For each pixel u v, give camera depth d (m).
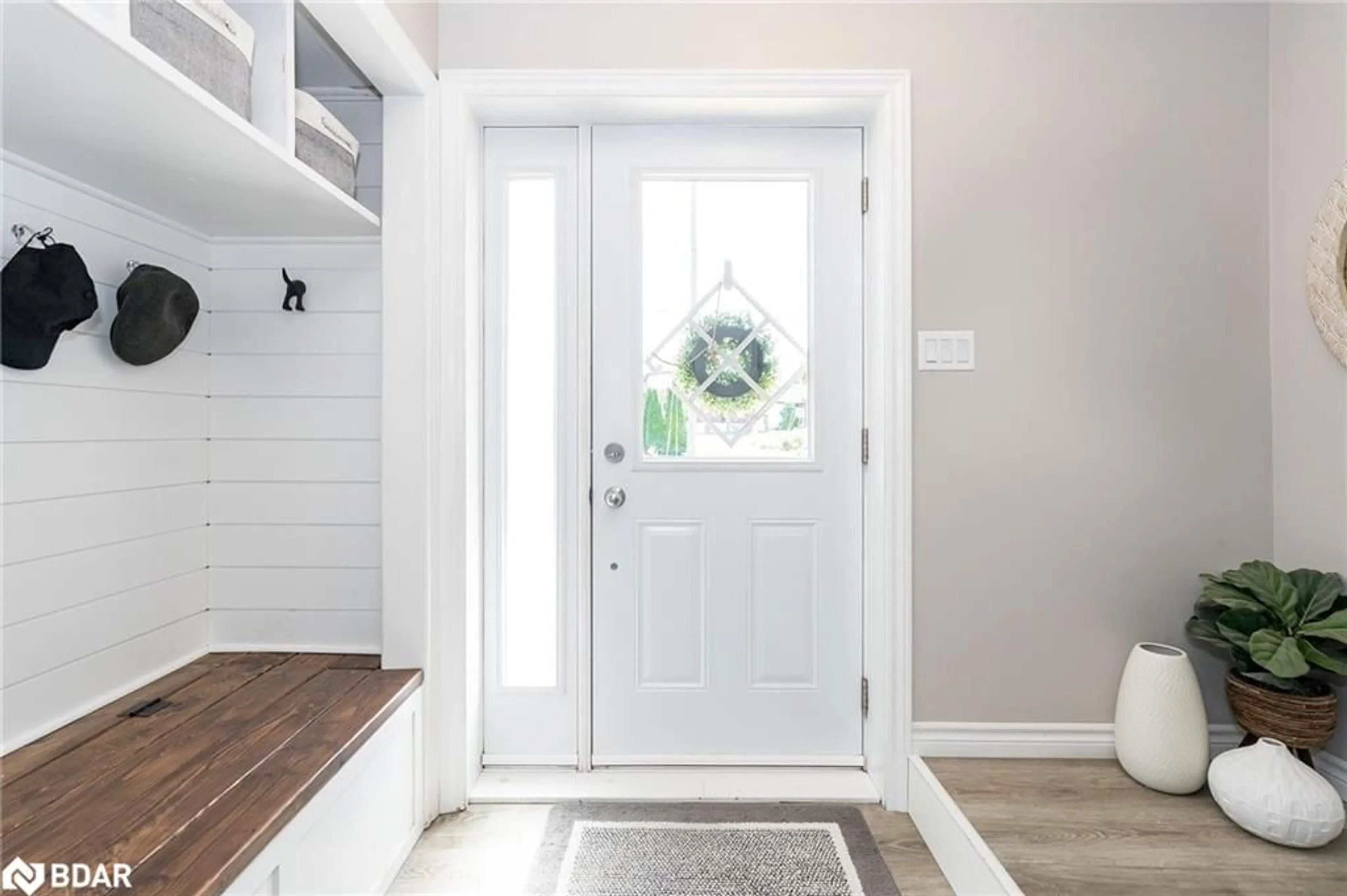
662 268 2.07
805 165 2.05
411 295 1.78
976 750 1.88
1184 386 1.88
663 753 2.08
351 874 1.39
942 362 1.87
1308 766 1.60
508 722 2.07
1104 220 1.87
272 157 1.34
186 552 1.84
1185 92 1.87
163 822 1.06
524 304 2.06
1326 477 1.73
